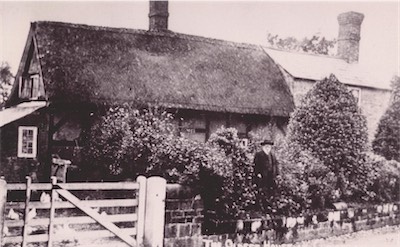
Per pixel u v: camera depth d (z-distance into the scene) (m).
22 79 11.46
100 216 7.36
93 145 9.67
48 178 10.37
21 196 9.77
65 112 10.52
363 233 10.16
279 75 12.51
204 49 12.38
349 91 11.04
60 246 7.43
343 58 13.03
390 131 12.30
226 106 11.59
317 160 10.20
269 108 11.96
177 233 7.78
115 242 7.80
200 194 8.04
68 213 9.23
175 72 11.70
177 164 8.34
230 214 8.30
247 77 12.28
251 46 12.84
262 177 9.07
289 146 10.23
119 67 11.28
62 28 11.34
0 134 10.57
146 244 7.60
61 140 10.45
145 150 8.78
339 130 10.73
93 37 11.48
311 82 12.44
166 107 10.98
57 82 10.65
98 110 10.59
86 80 10.83
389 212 10.74
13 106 11.48
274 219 8.84
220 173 8.18
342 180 10.38
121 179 8.95
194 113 11.30
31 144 10.58
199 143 8.78
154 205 7.60
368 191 10.61
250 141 9.81
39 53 10.90
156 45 11.98
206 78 11.89
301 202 9.38
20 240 6.75
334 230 9.76
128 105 10.70
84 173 9.77
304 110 10.91
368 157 10.95
